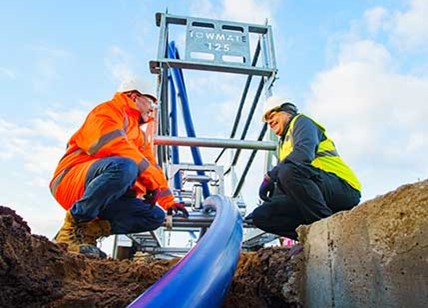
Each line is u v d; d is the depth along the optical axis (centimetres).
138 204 258
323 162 232
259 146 333
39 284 131
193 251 119
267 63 366
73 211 221
